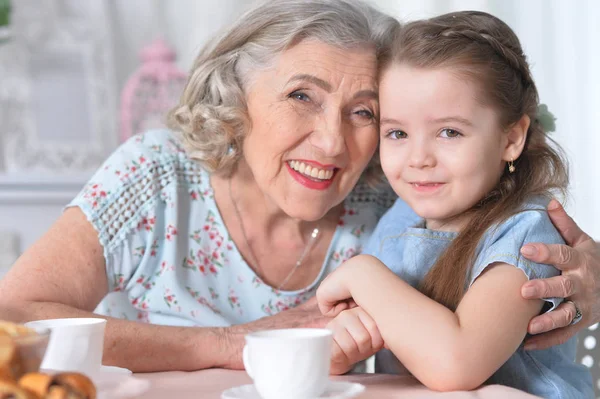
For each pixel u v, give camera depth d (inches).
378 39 54.1
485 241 46.6
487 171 48.7
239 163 59.9
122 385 34.3
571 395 46.3
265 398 32.4
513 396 36.2
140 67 127.0
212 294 60.3
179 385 39.9
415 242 52.7
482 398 36.4
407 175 49.5
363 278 43.7
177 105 61.8
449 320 40.1
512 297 42.1
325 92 53.0
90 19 124.6
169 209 59.2
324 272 62.6
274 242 61.4
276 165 54.6
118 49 126.6
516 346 41.3
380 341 42.8
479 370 38.9
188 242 60.2
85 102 124.0
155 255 58.7
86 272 54.1
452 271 46.8
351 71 53.0
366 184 64.2
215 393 36.7
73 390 24.8
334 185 55.5
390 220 58.1
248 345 32.9
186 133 59.4
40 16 122.7
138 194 57.9
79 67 124.0
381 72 52.2
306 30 52.8
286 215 60.3
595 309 46.5
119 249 56.5
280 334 33.9
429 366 38.9
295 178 54.9
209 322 58.7
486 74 47.7
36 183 103.5
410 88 48.4
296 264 62.2
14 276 51.9
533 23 126.1
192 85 59.0
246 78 55.3
